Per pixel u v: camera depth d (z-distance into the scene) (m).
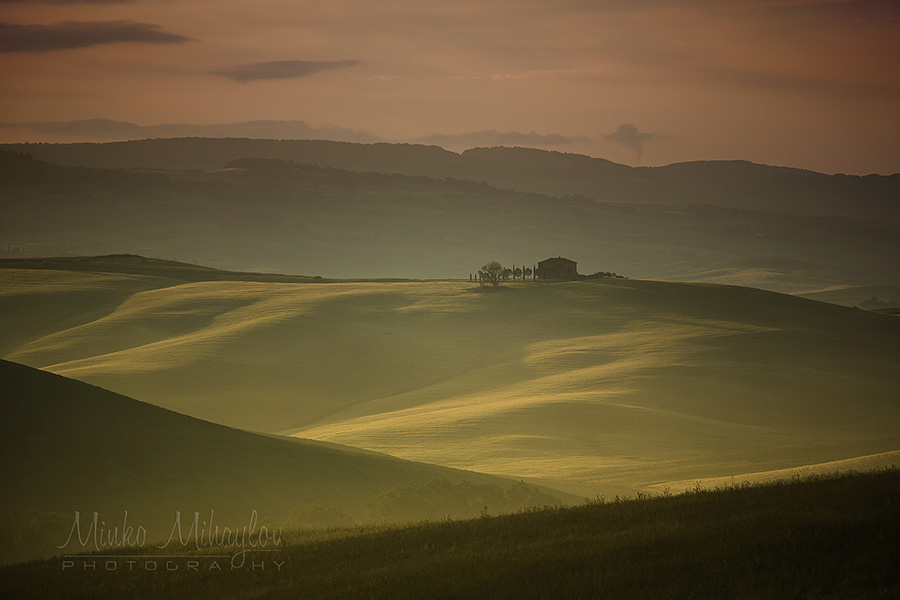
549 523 114.44
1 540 149.62
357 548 112.81
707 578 82.06
